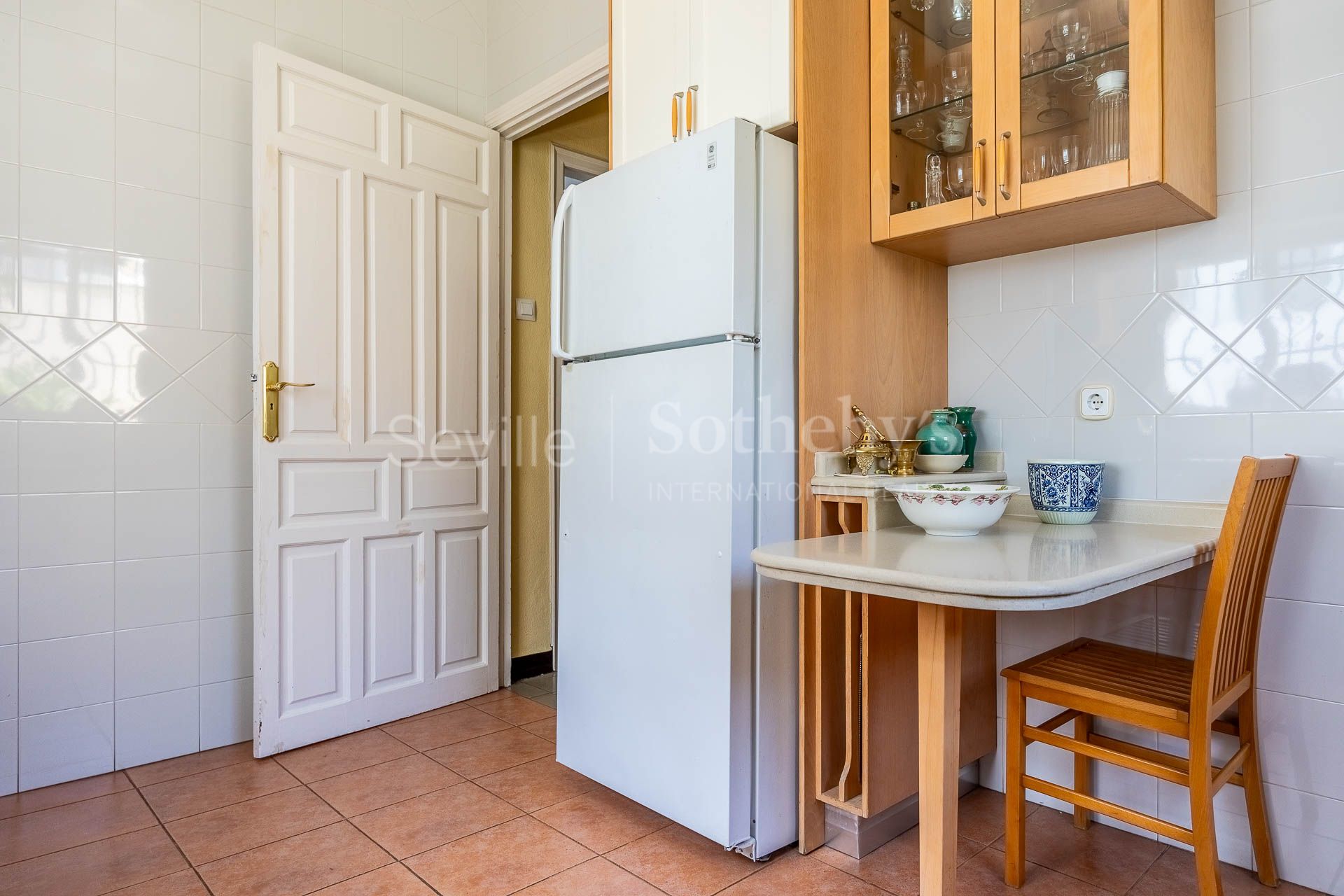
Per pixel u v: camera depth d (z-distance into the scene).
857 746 1.75
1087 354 1.91
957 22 1.78
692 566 1.74
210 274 2.44
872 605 1.70
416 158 2.73
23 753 2.10
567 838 1.83
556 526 3.35
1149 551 1.35
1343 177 1.55
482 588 2.96
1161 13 1.45
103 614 2.23
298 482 2.40
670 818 1.87
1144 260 1.82
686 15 2.00
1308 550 1.60
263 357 2.32
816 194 1.77
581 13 2.72
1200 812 1.37
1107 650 1.78
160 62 2.35
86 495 2.20
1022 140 1.64
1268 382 1.64
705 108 1.94
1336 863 1.57
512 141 3.17
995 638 2.10
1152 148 1.45
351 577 2.53
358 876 1.66
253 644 2.51
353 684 2.54
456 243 2.87
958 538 1.54
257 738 2.31
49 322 2.15
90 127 2.22
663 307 1.82
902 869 1.69
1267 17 1.64
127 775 2.21
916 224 1.83
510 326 3.14
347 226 2.53
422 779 2.17
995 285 2.09
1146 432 1.81
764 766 1.72
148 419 2.31
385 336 2.63
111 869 1.69
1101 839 1.82
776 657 1.75
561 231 2.11
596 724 2.02
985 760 2.13
